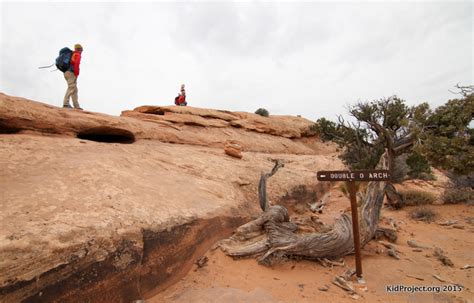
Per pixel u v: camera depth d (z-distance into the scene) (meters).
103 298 3.19
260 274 4.62
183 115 16.56
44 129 7.15
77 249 3.10
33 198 3.69
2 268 2.47
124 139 10.39
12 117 6.37
